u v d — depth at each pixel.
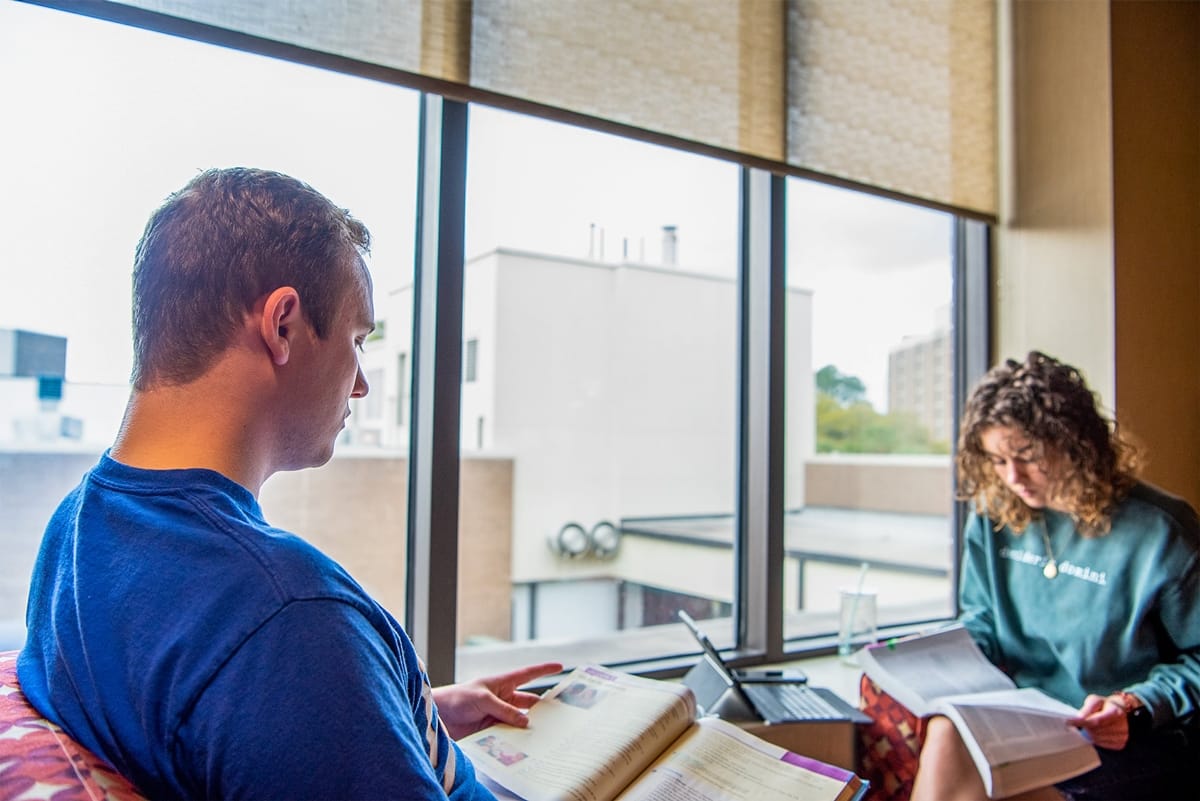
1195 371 2.07
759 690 1.40
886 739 1.40
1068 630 1.48
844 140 1.85
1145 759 1.29
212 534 0.54
